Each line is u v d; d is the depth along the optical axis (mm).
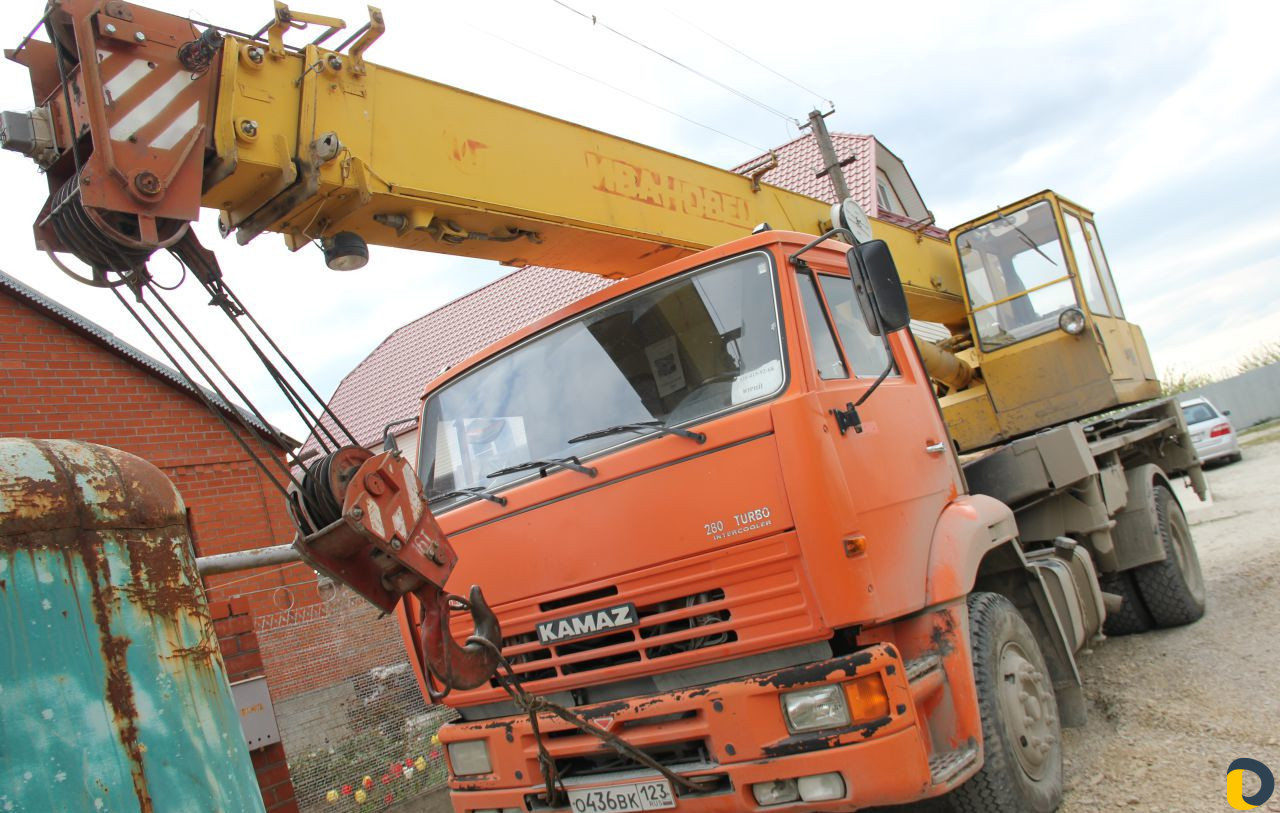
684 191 5922
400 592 3127
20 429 9797
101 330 10477
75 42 3391
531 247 5160
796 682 3434
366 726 5945
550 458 4203
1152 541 7387
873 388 3908
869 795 3336
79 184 3230
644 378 4129
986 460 6578
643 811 3717
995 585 5027
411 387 22719
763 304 3959
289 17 3895
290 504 3113
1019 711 4246
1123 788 4496
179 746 1822
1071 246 8125
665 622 3725
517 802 4094
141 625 1834
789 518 3514
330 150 3881
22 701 1630
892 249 8148
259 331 3461
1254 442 25438
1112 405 7707
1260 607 7543
